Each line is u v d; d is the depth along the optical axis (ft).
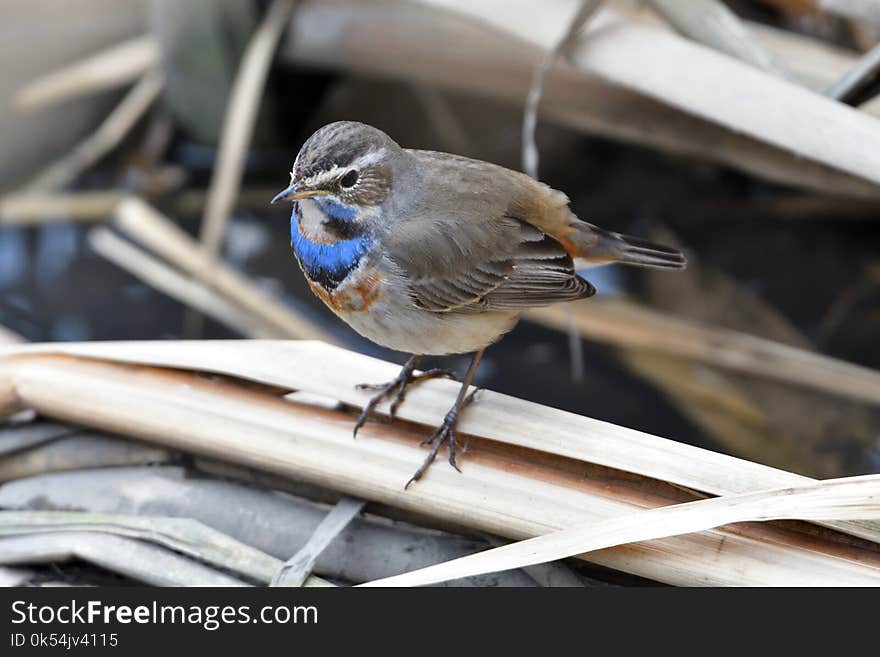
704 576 29.96
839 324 50.06
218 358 34.47
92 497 33.94
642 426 46.37
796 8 49.62
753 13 52.54
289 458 33.04
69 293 51.65
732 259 53.31
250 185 57.52
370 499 32.71
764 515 28.09
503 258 34.65
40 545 32.45
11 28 56.39
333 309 34.73
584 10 37.55
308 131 58.59
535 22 40.68
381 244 33.65
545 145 57.47
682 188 56.59
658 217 55.52
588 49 38.81
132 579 32.58
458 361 49.60
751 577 29.58
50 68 57.47
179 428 33.78
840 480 28.27
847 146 35.04
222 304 50.11
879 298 51.08
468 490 31.78
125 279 52.11
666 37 38.24
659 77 37.68
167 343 35.37
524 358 49.62
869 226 54.03
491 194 35.12
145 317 50.42
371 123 58.59
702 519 28.27
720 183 56.34
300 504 33.55
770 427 45.88
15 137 57.16
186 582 31.40
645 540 30.40
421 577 28.86
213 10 53.93
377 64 52.11
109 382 34.68
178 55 55.06
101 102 58.80
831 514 27.84
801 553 29.84
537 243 35.27
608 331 49.11
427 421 33.35
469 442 33.14
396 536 32.63
